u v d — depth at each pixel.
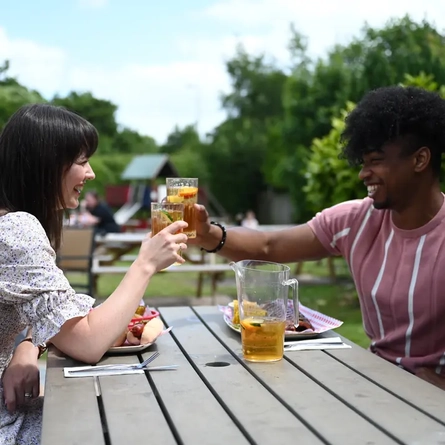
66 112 1.73
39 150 1.65
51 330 1.52
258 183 25.84
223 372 1.55
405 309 1.98
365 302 2.12
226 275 9.26
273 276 1.63
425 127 1.96
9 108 11.95
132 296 1.63
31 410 1.70
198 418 1.23
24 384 1.68
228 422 1.21
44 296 1.53
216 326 2.07
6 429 1.58
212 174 25.81
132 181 20.81
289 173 15.05
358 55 10.05
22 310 1.55
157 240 1.72
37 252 1.55
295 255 2.35
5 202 1.67
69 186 1.71
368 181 2.06
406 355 2.01
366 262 2.14
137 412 1.27
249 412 1.27
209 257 7.14
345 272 8.62
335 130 6.26
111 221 9.43
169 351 1.76
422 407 1.30
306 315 2.09
